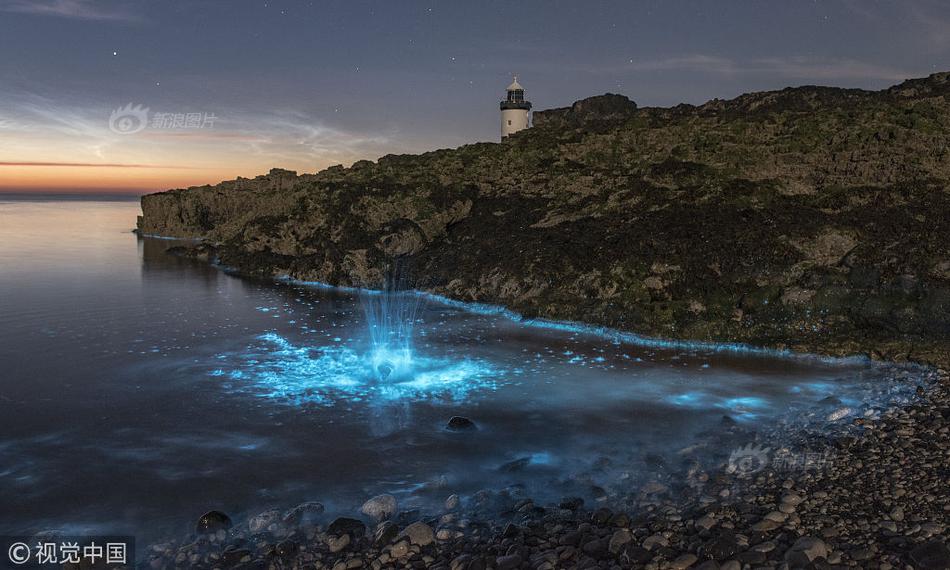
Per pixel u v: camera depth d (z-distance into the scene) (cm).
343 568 589
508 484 760
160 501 722
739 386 1114
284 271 2369
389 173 2705
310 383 1138
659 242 1669
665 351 1342
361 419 970
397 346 1379
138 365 1238
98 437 897
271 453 850
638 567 553
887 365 1209
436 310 1752
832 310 1399
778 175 1916
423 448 867
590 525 639
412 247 2194
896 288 1357
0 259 2764
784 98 2703
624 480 753
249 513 697
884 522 606
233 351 1338
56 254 2975
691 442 873
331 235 2377
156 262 2731
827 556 552
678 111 2848
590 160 2416
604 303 1559
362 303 1869
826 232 1550
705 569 540
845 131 2041
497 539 627
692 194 1861
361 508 702
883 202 1639
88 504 714
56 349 1344
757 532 599
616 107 3394
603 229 1828
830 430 877
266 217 2719
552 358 1292
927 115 2044
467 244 2088
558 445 874
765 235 1585
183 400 1048
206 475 786
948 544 563
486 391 1096
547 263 1741
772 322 1417
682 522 636
